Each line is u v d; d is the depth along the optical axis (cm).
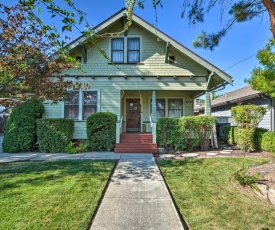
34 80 563
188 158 820
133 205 388
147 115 1323
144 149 963
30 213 348
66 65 586
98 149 1016
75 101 1116
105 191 458
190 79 1112
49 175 566
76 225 313
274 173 496
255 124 936
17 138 996
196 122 991
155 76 1107
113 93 1116
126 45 1134
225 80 1038
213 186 485
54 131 991
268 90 816
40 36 557
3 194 427
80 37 1039
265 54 787
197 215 348
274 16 427
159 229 307
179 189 468
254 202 398
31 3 268
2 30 532
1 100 595
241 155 869
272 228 309
